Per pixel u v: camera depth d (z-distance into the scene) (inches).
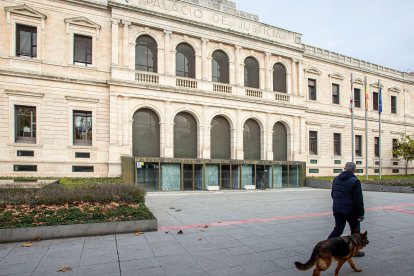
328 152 1427.2
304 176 1234.6
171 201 690.8
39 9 924.6
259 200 714.8
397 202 667.4
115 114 969.5
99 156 966.4
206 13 1142.3
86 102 963.3
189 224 423.2
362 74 1584.6
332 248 220.1
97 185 591.5
